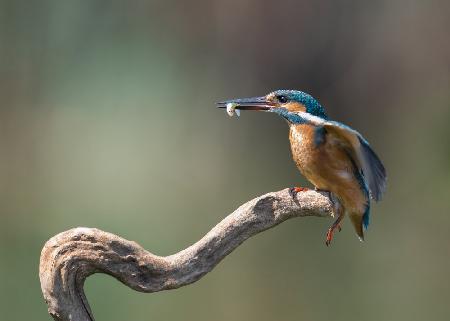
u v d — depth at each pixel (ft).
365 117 58.18
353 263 46.09
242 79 61.52
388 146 57.11
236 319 41.47
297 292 43.60
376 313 40.63
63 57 68.85
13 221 55.72
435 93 55.93
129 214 59.21
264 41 59.57
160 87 78.38
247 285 44.62
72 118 74.84
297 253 48.06
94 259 15.28
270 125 65.16
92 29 68.33
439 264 44.91
